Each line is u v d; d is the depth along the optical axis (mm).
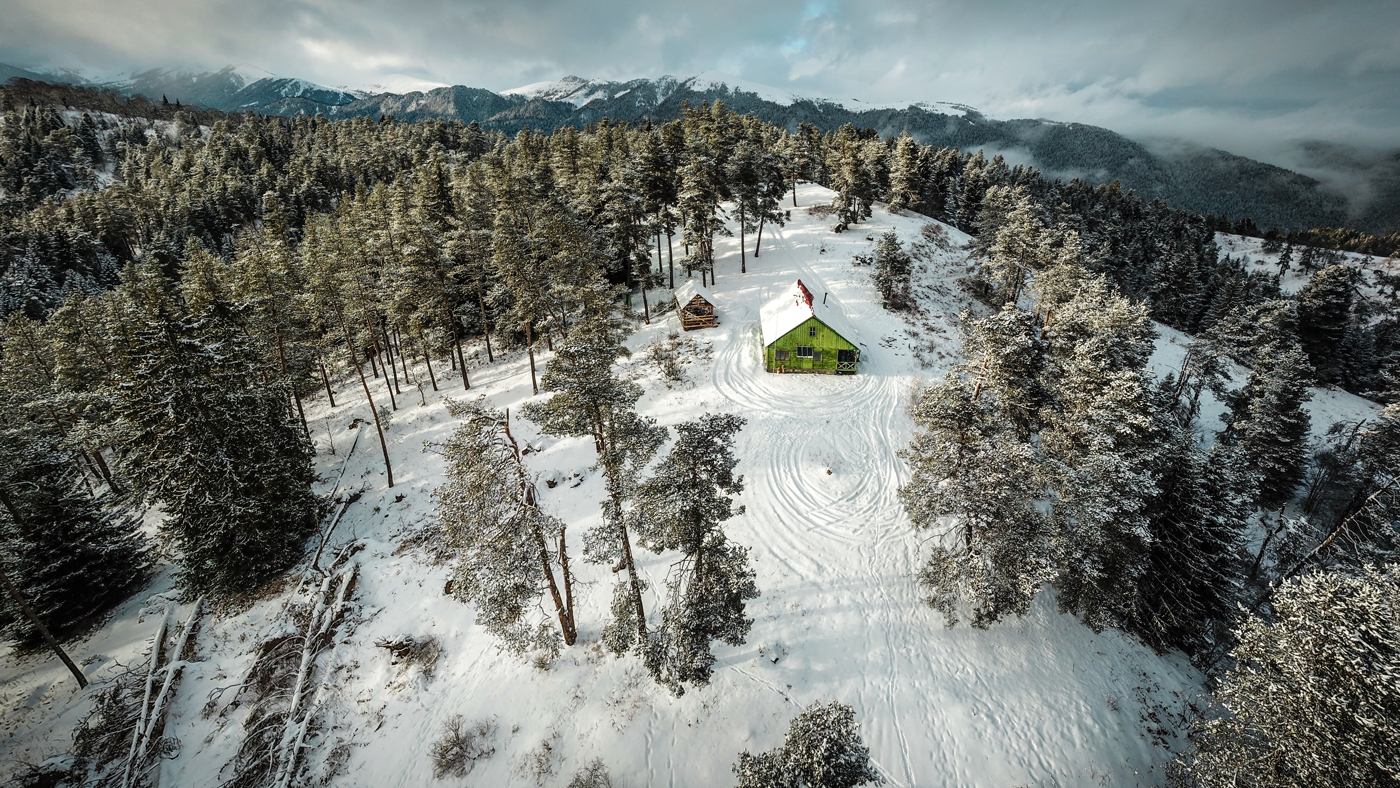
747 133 79062
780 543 24109
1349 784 11273
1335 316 51750
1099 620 20156
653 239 65375
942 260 60406
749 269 53531
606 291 36906
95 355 33844
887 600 21672
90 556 23109
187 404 20688
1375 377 50500
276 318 30406
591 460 29359
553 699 18188
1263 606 22062
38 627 19719
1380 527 19875
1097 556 19141
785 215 58000
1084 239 62406
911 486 20031
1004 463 17844
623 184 43969
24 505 21859
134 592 25188
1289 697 12172
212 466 20984
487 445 14609
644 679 18562
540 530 16094
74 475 24094
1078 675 19391
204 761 17625
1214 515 19359
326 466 33469
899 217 70812
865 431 31234
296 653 20203
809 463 28719
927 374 36844
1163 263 66000
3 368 35625
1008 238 49875
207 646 21422
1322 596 11984
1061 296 40688
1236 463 20266
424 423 36000
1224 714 18422
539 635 17594
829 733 12125
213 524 21641
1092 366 22891
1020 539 17906
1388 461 27422
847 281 50188
